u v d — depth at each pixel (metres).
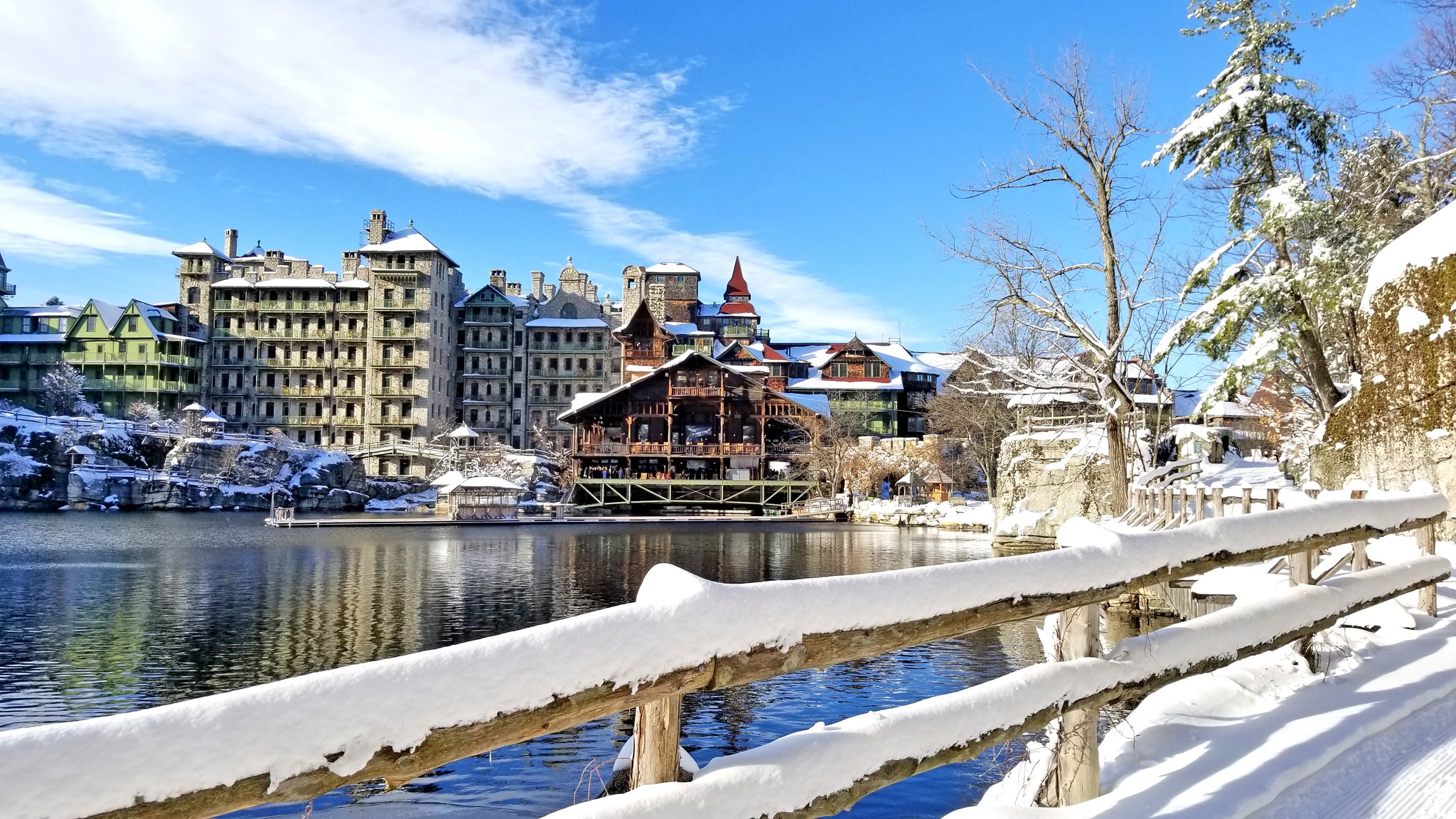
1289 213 16.39
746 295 100.56
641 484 66.12
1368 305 12.27
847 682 12.22
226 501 66.00
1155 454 22.78
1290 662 5.94
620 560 30.48
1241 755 4.23
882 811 7.18
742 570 27.53
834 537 43.19
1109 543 3.77
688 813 2.13
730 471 68.81
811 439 66.69
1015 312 21.98
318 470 71.31
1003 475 33.50
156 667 13.32
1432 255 11.14
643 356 81.31
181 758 1.47
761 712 10.76
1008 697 3.21
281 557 30.25
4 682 12.32
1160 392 21.88
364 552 32.56
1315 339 17.52
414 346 82.56
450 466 75.38
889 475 65.81
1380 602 5.81
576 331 88.06
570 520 55.38
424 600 20.45
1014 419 49.34
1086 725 3.80
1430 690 5.20
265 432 79.31
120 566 26.98
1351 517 5.57
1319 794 3.83
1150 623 16.19
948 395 60.94
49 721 10.46
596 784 8.25
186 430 69.94
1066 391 22.28
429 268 83.31
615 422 70.25
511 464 74.75
